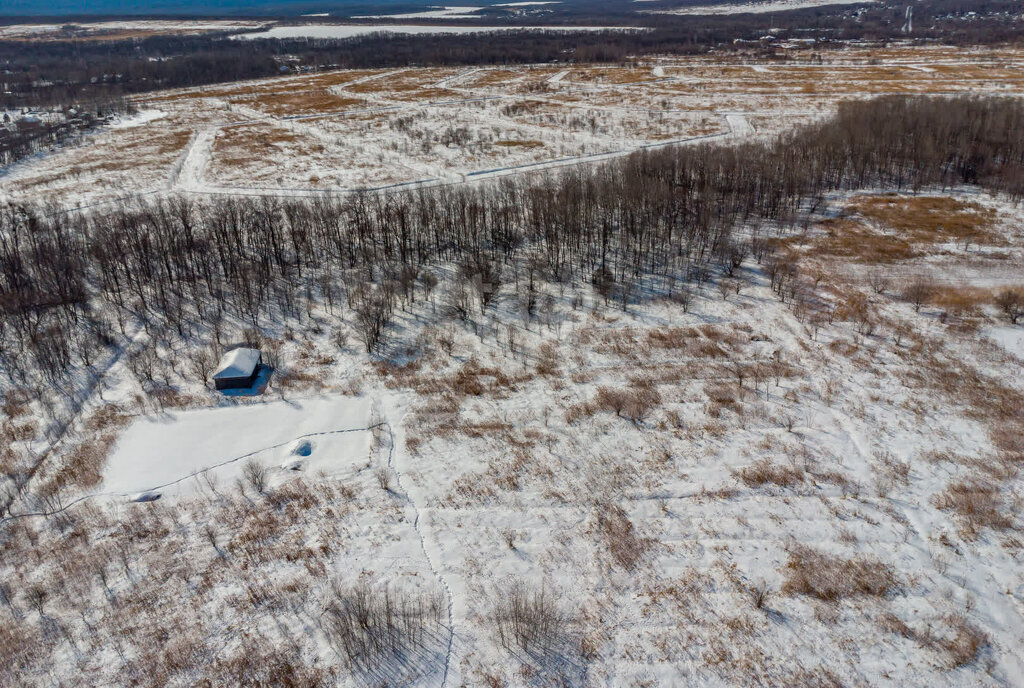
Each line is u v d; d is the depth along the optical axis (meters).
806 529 36.84
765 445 43.41
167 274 71.62
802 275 68.56
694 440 44.34
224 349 57.69
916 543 35.53
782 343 55.69
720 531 37.06
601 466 42.41
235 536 37.62
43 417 48.94
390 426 47.12
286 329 61.25
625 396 49.19
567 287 67.50
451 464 43.09
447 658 30.52
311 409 49.25
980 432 43.53
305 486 41.28
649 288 66.44
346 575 35.00
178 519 38.94
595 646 30.89
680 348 55.59
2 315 61.56
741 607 32.53
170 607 33.34
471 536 37.38
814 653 30.16
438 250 75.56
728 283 67.06
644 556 35.69
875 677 28.98
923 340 54.69
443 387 51.56
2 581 35.09
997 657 29.53
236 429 47.12
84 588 34.53
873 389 48.72
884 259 71.81
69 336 59.31
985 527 36.19
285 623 32.44
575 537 37.12
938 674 28.97
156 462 43.88
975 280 65.94
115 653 31.09
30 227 78.00
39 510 40.00
